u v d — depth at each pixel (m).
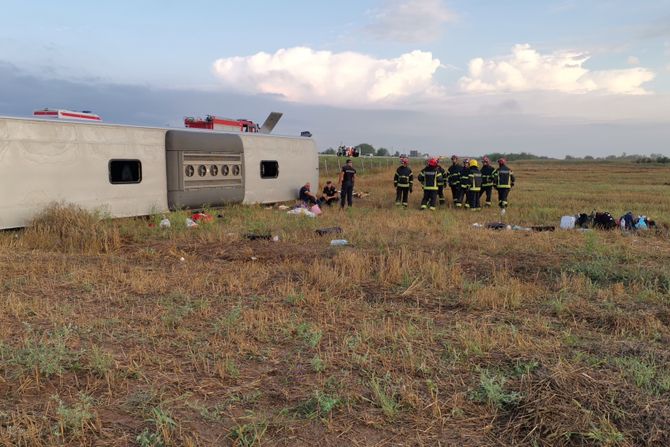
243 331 5.37
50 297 6.68
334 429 3.54
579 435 3.35
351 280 7.59
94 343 5.07
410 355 4.65
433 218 15.09
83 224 10.95
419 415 3.72
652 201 20.77
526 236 11.76
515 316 6.02
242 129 18.50
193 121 17.38
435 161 17.55
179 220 13.14
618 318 5.78
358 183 32.09
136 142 13.78
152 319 5.78
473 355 4.75
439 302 6.63
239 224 13.57
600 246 10.05
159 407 3.74
